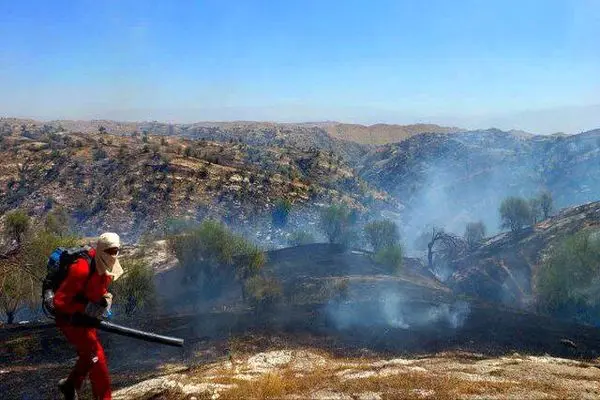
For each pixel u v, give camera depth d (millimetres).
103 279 5512
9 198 126688
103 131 193500
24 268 11172
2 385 15797
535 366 13508
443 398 9352
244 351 20859
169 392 9547
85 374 5910
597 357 22266
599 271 44375
